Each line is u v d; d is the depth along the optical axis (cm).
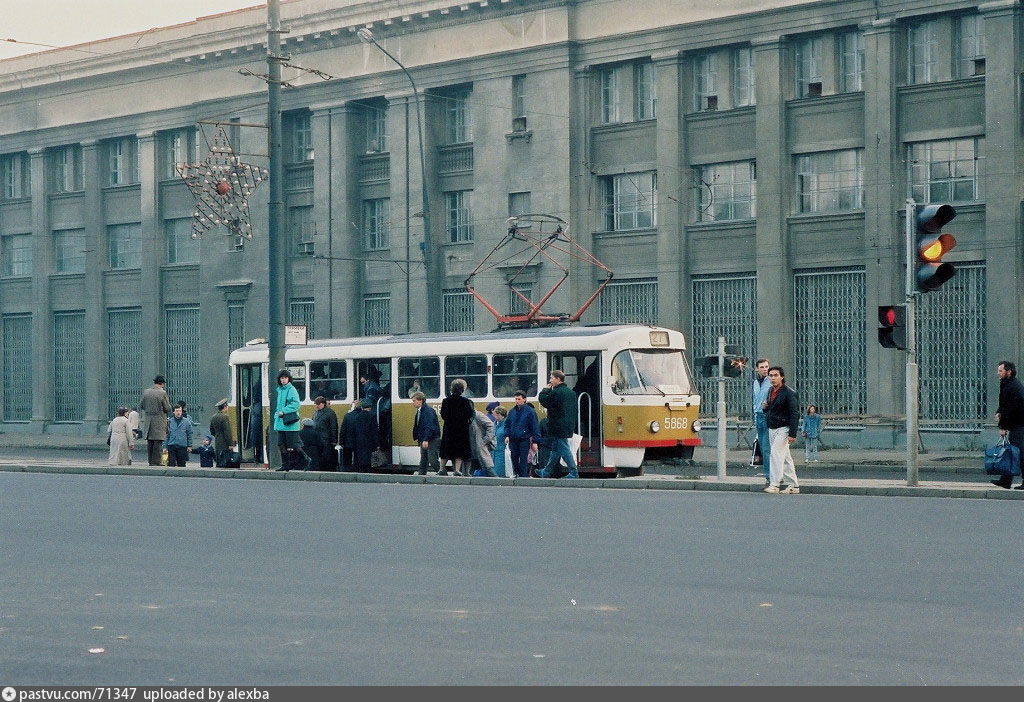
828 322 4822
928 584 1320
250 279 6281
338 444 3684
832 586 1312
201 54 6331
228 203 6094
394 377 3653
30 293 7181
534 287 5381
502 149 5462
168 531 1884
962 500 2306
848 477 3606
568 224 5281
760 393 2888
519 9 5384
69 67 6869
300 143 6175
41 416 7100
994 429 4431
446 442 3005
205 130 6406
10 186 7325
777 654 991
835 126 4784
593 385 3319
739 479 2916
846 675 920
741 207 5025
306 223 6153
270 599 1267
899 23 4631
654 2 5116
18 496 2542
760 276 4912
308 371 3841
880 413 4678
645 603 1223
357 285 5931
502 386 3459
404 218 5731
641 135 5184
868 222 4691
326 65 5956
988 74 4434
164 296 6662
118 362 6850
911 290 2500
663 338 3397
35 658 997
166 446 3691
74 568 1501
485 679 913
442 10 5541
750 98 4991
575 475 2934
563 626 1111
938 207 2452
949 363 4553
